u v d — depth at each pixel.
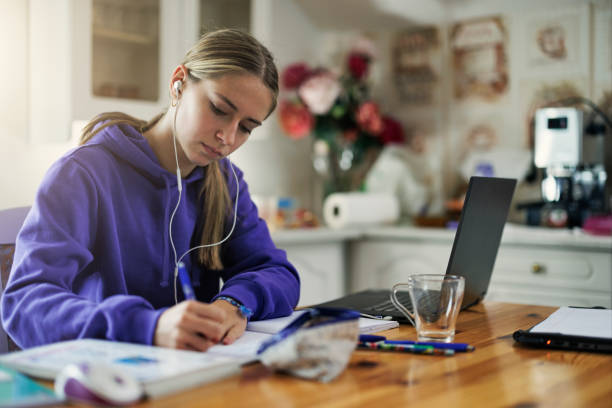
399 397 0.72
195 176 1.38
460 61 2.96
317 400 0.71
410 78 3.10
